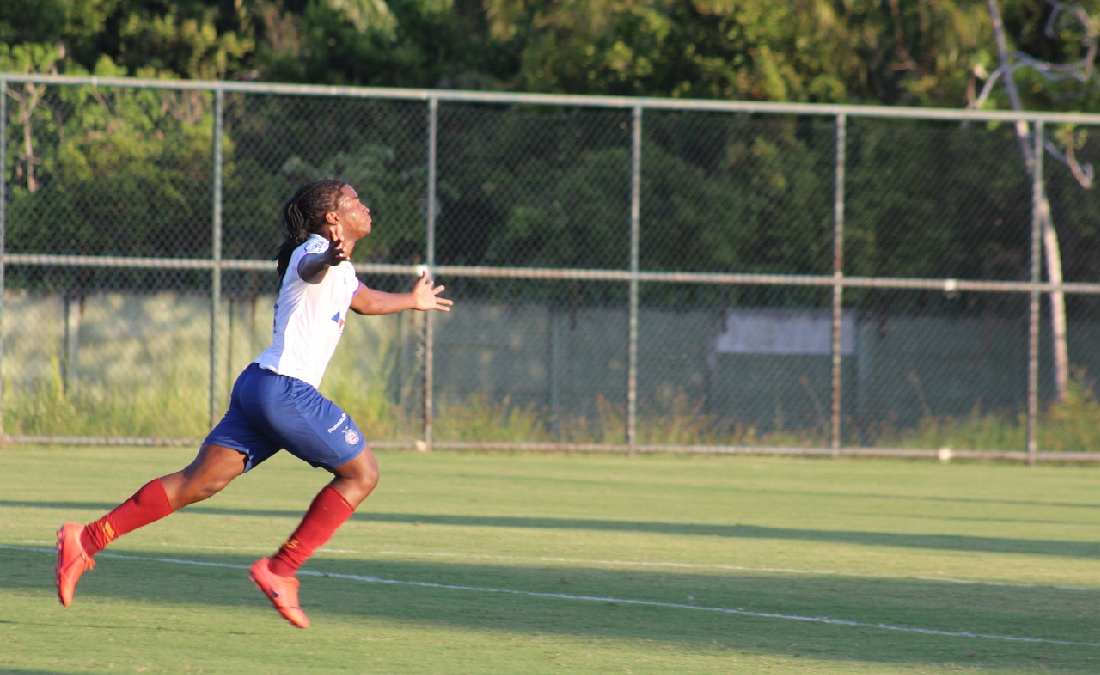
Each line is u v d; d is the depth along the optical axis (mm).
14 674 17922
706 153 80188
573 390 79375
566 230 79062
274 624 21859
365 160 76625
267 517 35594
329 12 88562
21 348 69250
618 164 78500
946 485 48906
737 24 80125
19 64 77688
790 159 79375
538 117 76875
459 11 92125
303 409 19438
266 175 75188
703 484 47312
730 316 79250
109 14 86750
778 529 36375
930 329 80812
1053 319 72312
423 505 39469
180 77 88688
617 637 21625
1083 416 61531
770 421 79688
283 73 87812
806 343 79500
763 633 22312
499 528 34875
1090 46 77000
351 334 70562
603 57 80812
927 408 75938
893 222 80688
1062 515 41250
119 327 70500
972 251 80688
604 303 79625
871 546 33562
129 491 40406
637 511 39500
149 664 18703
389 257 79250
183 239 72875
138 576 26125
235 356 72062
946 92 80062
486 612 23500
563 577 27453
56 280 71938
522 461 53062
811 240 79875
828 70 81250
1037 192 54656
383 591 25312
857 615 24203
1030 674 19766
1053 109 79188
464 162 80000
